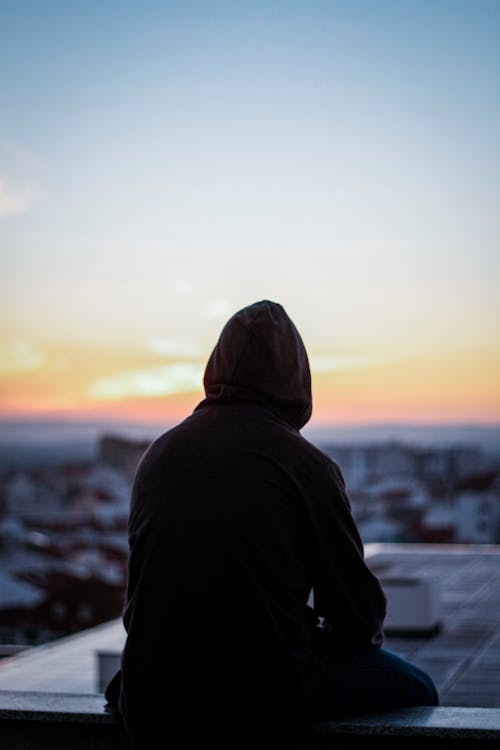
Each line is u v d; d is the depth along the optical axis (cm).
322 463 209
